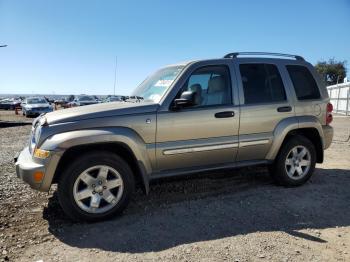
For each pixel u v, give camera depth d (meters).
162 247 3.62
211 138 4.93
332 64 62.53
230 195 5.25
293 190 5.51
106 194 4.33
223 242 3.71
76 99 36.25
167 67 5.46
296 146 5.61
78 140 4.14
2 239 3.87
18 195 5.36
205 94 4.96
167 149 4.66
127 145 4.39
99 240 3.80
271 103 5.38
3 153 9.14
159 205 4.87
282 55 5.82
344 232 4.00
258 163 5.42
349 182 6.00
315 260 3.35
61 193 4.17
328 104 5.96
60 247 3.67
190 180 6.04
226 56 5.34
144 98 5.05
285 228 4.08
